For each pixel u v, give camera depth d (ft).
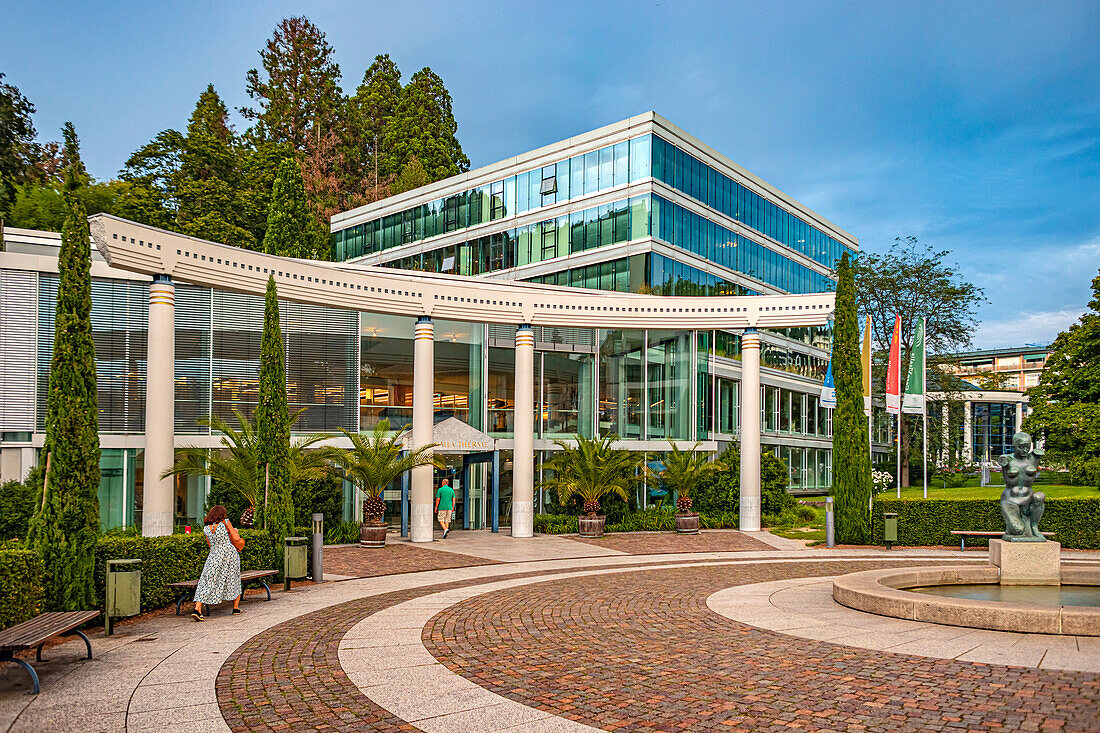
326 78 275.39
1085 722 21.79
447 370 95.30
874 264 165.58
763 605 42.24
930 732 21.27
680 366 114.52
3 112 139.54
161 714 23.39
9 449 70.90
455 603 44.14
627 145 128.77
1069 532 74.08
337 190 237.66
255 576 44.27
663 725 22.24
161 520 57.88
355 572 58.23
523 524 85.51
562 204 136.26
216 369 79.51
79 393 37.06
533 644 33.09
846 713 23.04
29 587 32.58
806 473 167.32
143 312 76.43
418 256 161.27
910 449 176.14
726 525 96.99
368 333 88.99
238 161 184.24
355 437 75.05
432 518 80.18
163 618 39.47
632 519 93.50
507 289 86.12
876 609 38.29
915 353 95.66
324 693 25.66
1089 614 32.37
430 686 26.45
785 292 165.58
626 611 41.22
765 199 159.74
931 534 77.05
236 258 66.39
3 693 25.72
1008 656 29.35
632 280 125.29
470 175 151.84
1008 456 47.42
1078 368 123.95
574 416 104.06
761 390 149.89
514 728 22.07
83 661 30.25
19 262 71.87
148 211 144.25
